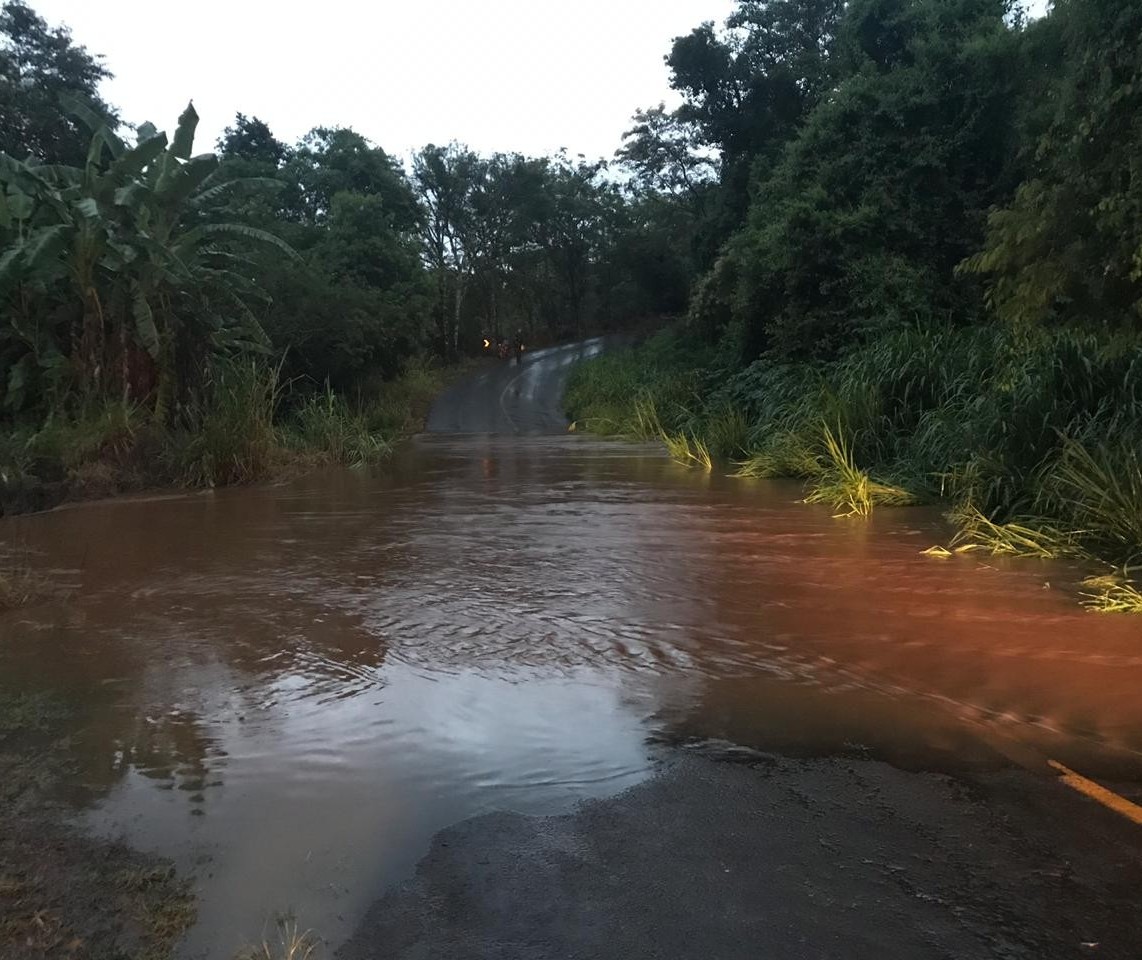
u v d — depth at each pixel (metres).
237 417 14.15
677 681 4.84
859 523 9.70
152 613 6.20
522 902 2.85
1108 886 2.90
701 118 35.62
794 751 3.96
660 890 2.90
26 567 7.64
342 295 26.33
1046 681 4.79
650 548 8.40
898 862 3.05
